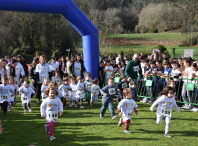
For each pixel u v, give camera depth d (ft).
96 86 29.53
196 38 152.15
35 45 145.07
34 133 18.45
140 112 25.91
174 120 22.40
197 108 26.35
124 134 18.21
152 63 30.27
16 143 16.06
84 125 20.79
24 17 134.82
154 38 184.03
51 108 16.84
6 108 24.26
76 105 29.45
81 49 134.92
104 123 21.44
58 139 17.03
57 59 41.52
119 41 174.29
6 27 134.82
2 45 124.47
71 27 141.69
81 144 15.96
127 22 245.86
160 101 18.03
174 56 116.67
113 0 254.47
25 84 25.54
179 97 28.76
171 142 16.38
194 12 207.82
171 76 28.40
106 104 23.00
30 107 26.16
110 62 38.75
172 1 231.09
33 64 31.30
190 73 26.43
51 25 133.69
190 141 16.61
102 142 16.35
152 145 15.75
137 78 30.45
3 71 27.27
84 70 33.22
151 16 228.22
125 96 18.71
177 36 181.88
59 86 28.76
